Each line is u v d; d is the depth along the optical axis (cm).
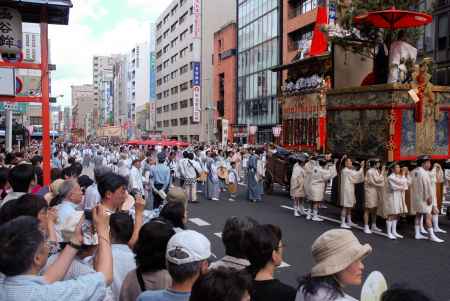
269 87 4488
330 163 1288
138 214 410
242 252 333
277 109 4319
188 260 274
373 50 1478
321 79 1538
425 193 1030
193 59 7219
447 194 1831
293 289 305
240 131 5038
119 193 429
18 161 1059
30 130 3997
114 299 347
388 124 1166
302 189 1330
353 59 1513
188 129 7662
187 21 7588
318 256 284
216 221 1253
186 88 7756
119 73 13512
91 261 328
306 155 1450
